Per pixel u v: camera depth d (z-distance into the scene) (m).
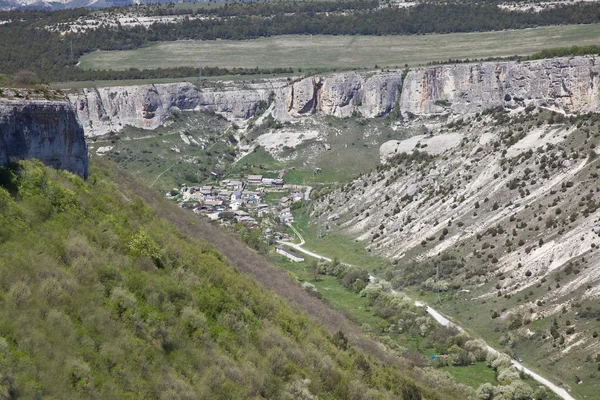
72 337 92.81
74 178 122.25
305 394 106.56
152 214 141.12
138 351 96.75
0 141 110.38
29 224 106.12
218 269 130.00
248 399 100.44
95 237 111.94
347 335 146.38
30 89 119.19
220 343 107.94
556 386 144.50
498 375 147.88
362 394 114.56
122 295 102.25
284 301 141.50
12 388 82.88
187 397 94.44
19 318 91.00
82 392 87.38
